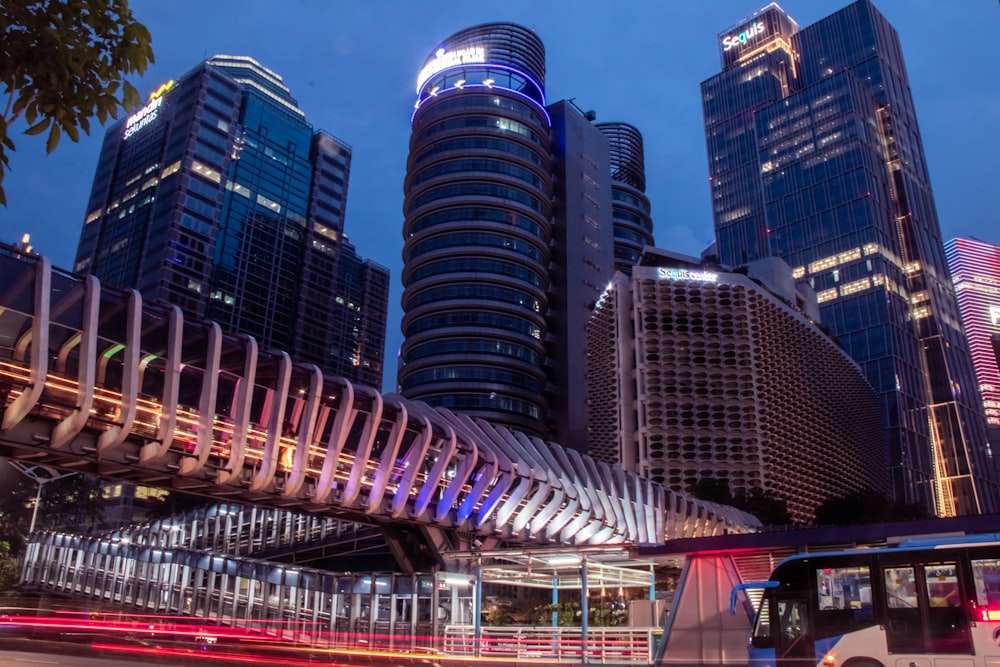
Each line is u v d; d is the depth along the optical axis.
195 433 35.88
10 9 6.13
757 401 142.50
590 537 59.50
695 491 120.19
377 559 73.75
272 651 43.53
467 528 50.94
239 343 38.88
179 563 59.56
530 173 155.38
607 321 154.00
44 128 6.66
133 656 35.09
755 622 21.14
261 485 38.16
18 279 30.77
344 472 43.88
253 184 189.62
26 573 74.06
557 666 32.41
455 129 153.12
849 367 187.38
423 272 147.75
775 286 180.62
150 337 35.12
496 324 142.00
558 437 152.75
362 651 42.00
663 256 164.38
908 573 19.39
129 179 186.38
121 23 6.81
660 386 143.25
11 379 29.59
